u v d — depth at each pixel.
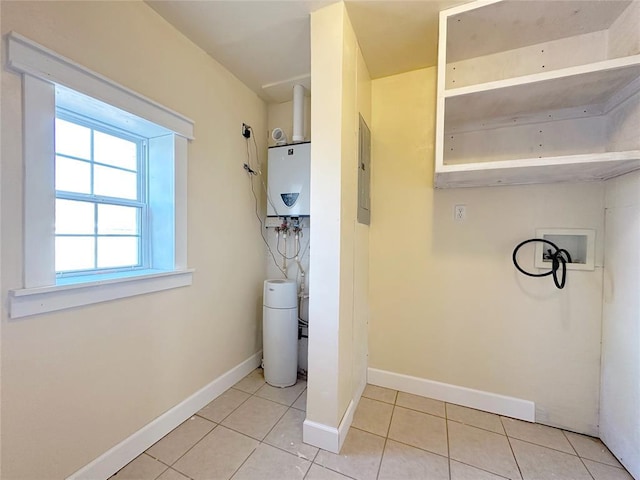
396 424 1.62
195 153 1.72
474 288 1.80
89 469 1.18
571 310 1.57
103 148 1.40
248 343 2.23
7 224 0.95
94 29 1.18
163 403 1.52
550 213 1.61
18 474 0.98
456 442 1.48
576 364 1.56
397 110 1.99
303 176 2.14
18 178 0.97
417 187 1.94
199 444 1.45
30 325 1.00
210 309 1.85
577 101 1.40
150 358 1.45
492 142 1.69
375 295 2.05
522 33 1.46
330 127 1.40
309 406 1.46
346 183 1.47
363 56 1.79
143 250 1.59
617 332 1.38
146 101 1.37
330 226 1.41
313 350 1.45
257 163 2.32
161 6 1.40
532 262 1.66
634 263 1.28
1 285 0.93
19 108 0.97
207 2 1.38
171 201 1.56
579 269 1.55
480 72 1.68
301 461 1.34
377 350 2.05
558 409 1.60
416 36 1.60
